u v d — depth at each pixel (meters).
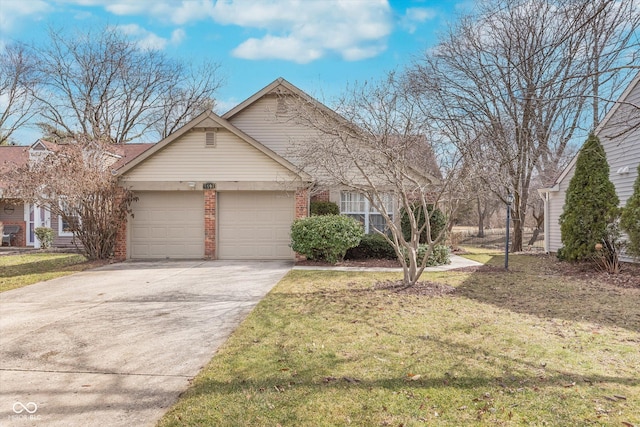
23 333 5.38
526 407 3.20
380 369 3.97
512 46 14.80
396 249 8.22
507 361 4.14
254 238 13.25
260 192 13.23
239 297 7.44
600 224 10.74
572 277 9.47
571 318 5.79
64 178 11.57
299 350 4.53
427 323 5.54
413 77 14.78
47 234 17.97
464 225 34.78
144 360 4.41
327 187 11.73
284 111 14.68
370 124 8.67
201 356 4.51
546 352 4.39
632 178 11.52
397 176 7.90
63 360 4.42
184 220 13.27
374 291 7.77
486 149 8.66
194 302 7.07
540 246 21.91
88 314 6.33
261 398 3.41
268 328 5.41
